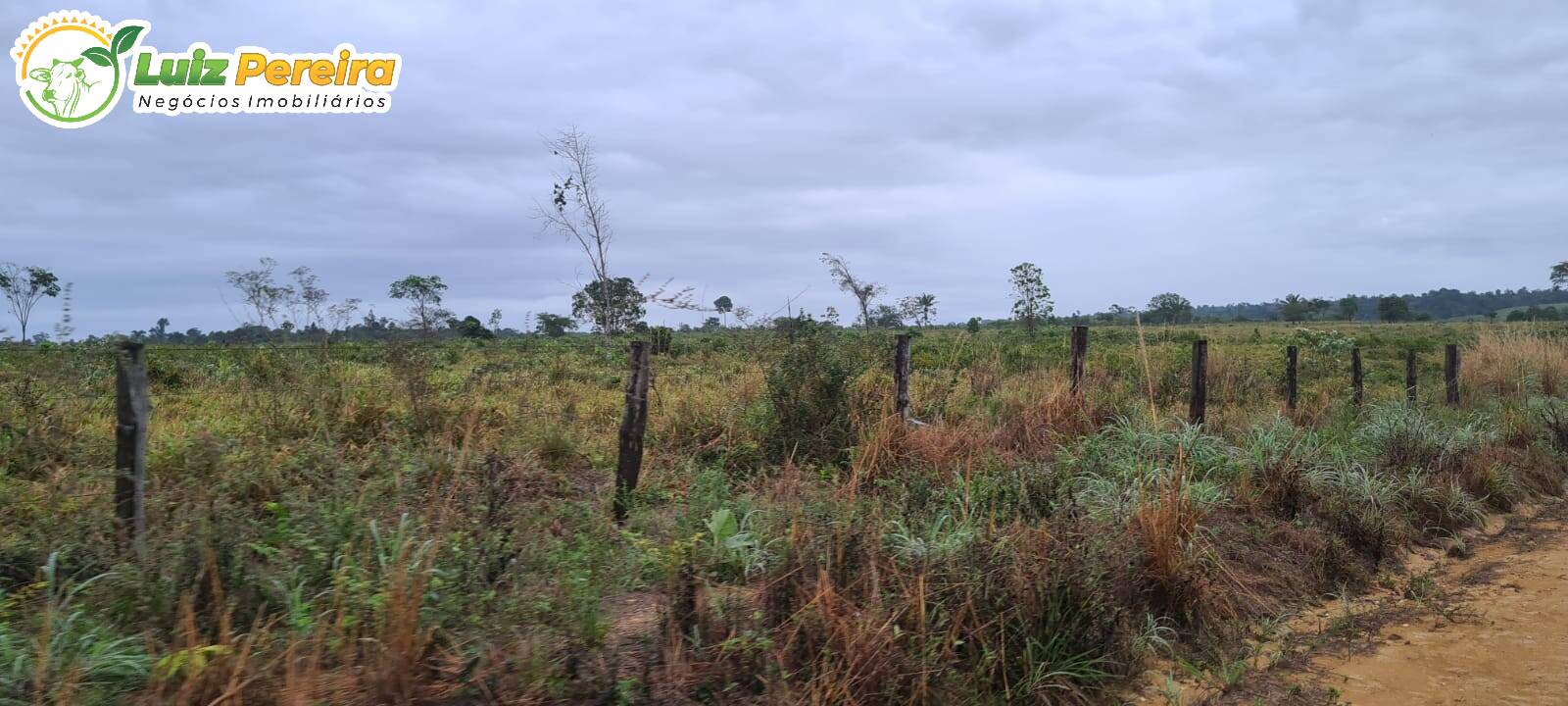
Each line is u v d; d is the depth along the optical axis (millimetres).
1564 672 4867
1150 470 7195
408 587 3895
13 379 7430
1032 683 4320
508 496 5383
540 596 4145
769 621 4305
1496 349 16906
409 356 8328
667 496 6375
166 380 10773
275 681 3432
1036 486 6285
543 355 16109
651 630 4277
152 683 3354
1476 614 5898
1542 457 10383
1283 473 7602
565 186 21719
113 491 4898
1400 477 8609
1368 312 77938
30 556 4348
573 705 3678
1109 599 4879
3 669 3342
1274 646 5391
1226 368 13602
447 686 3607
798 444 7863
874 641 4039
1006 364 13273
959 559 4773
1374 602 6273
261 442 6387
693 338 16031
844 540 4773
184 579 4043
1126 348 19344
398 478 5379
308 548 4324
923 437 7871
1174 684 4773
